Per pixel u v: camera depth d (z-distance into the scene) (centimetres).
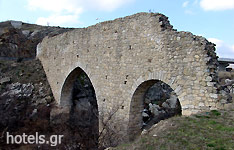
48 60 2195
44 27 4559
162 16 1002
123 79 1147
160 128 759
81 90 2256
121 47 1165
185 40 873
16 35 3341
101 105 1302
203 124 705
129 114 1103
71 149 1409
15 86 2095
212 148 556
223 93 791
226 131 636
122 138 1116
